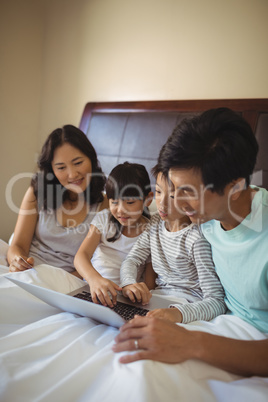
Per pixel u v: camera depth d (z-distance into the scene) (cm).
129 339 83
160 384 74
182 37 206
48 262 152
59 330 95
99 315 95
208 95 199
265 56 179
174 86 212
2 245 158
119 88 236
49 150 148
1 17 247
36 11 267
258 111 174
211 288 112
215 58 195
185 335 81
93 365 78
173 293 124
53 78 271
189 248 120
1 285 117
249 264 96
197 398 74
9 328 104
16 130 269
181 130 85
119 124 220
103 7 240
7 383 72
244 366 80
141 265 142
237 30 187
